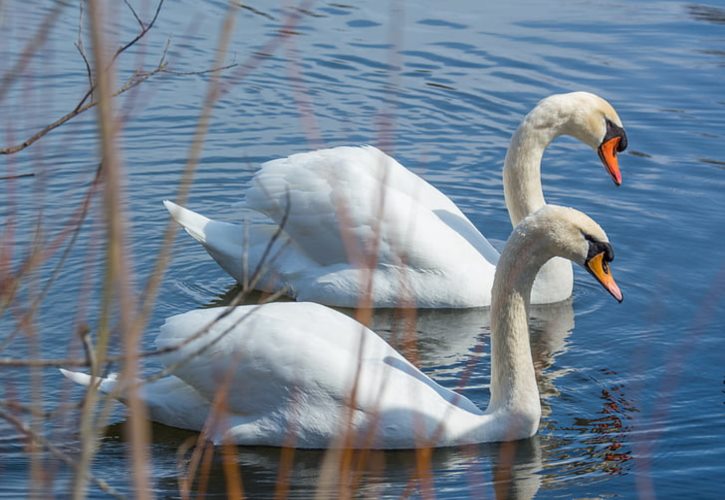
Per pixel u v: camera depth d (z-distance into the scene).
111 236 4.38
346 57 23.02
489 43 23.98
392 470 10.77
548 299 15.03
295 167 15.09
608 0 26.78
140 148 18.72
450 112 20.80
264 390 11.04
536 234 11.55
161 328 11.30
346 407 10.92
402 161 18.88
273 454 11.02
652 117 20.75
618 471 10.80
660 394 12.47
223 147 18.98
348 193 14.77
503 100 21.34
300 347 10.98
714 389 12.59
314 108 20.69
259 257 14.91
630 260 15.98
